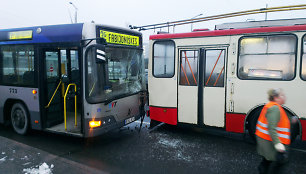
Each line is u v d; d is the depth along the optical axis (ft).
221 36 17.29
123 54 17.60
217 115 17.92
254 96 16.49
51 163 14.03
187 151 16.06
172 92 19.47
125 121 17.80
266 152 10.46
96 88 15.16
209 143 17.66
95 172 12.92
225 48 17.20
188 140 18.37
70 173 12.75
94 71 15.07
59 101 18.69
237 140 18.30
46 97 17.48
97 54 13.93
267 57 16.06
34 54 17.12
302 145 16.89
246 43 16.58
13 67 18.60
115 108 16.71
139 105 19.81
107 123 16.02
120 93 17.31
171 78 19.39
